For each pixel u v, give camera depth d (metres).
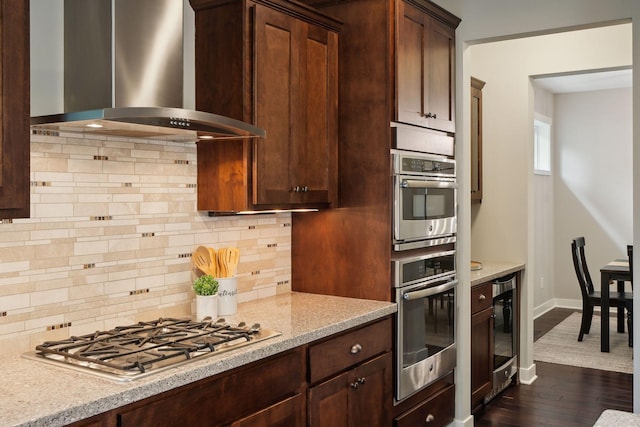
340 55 3.18
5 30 1.72
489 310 4.27
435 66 3.42
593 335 6.46
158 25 2.36
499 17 3.51
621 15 3.12
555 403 4.37
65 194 2.27
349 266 3.19
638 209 3.06
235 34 2.66
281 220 3.32
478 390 4.07
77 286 2.32
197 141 2.73
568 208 8.01
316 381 2.52
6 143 1.73
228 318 2.71
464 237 3.71
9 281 2.10
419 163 3.25
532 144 5.07
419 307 3.26
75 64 2.28
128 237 2.51
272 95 2.73
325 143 3.08
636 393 3.08
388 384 3.03
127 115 1.93
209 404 2.00
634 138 3.05
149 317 2.61
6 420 1.49
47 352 2.04
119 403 1.69
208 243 2.88
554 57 4.83
